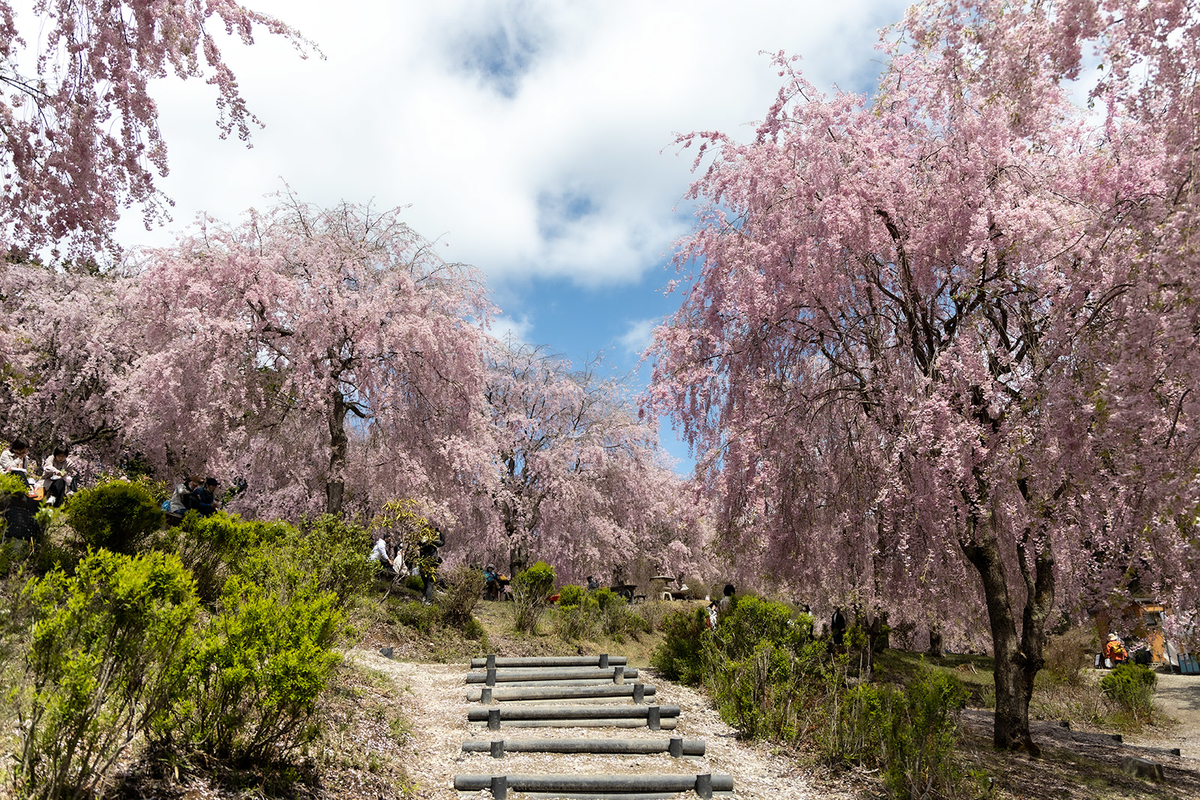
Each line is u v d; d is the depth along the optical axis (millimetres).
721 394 9742
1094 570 7484
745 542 10000
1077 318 6312
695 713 8484
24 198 5973
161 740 3885
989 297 7848
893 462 7980
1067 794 6918
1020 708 8516
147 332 15336
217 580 7707
